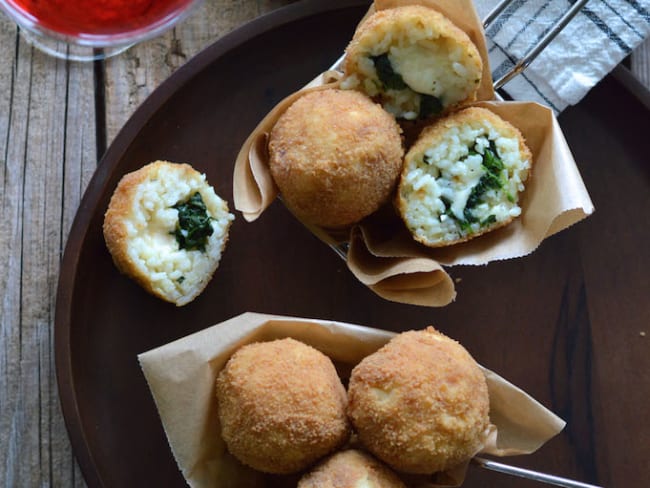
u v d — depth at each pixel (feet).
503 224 0.93
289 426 0.83
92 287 0.97
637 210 1.01
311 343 0.92
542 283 0.99
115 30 1.02
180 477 0.95
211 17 1.06
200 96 1.00
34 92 1.04
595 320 0.99
